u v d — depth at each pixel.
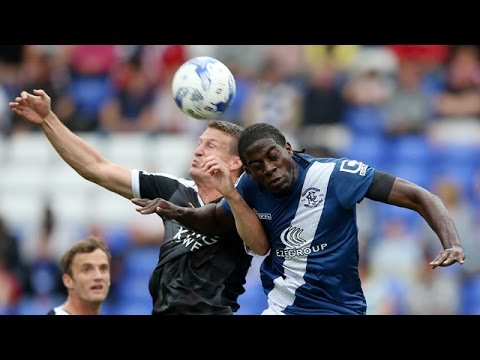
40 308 51.03
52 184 54.62
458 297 48.44
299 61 58.72
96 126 57.81
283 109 57.38
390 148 56.06
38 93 24.16
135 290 50.44
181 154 55.78
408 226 49.88
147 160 55.78
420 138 56.28
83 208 53.38
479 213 53.16
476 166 55.56
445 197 54.28
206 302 23.55
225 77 23.58
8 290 51.31
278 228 22.09
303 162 22.11
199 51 59.50
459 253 19.86
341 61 58.59
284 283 22.31
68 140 24.62
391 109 57.09
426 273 49.00
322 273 21.86
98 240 29.33
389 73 58.09
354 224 22.08
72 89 59.03
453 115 57.03
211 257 23.83
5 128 57.31
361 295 22.48
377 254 49.53
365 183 21.50
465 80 57.69
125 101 58.06
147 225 51.91
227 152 24.44
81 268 28.89
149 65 59.09
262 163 21.27
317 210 21.77
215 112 23.66
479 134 56.31
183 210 22.48
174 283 23.78
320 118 57.19
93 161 24.81
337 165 21.86
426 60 58.41
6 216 53.62
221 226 22.81
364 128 56.69
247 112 57.62
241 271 24.23
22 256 52.28
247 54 59.22
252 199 22.39
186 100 23.58
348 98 57.41
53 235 52.94
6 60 60.19
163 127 57.03
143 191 24.86
